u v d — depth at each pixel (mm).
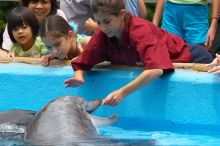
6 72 8148
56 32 7973
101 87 7871
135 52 7633
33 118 6691
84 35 9609
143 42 7355
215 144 6805
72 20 10102
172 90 7609
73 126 6324
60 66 8102
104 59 7980
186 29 10117
